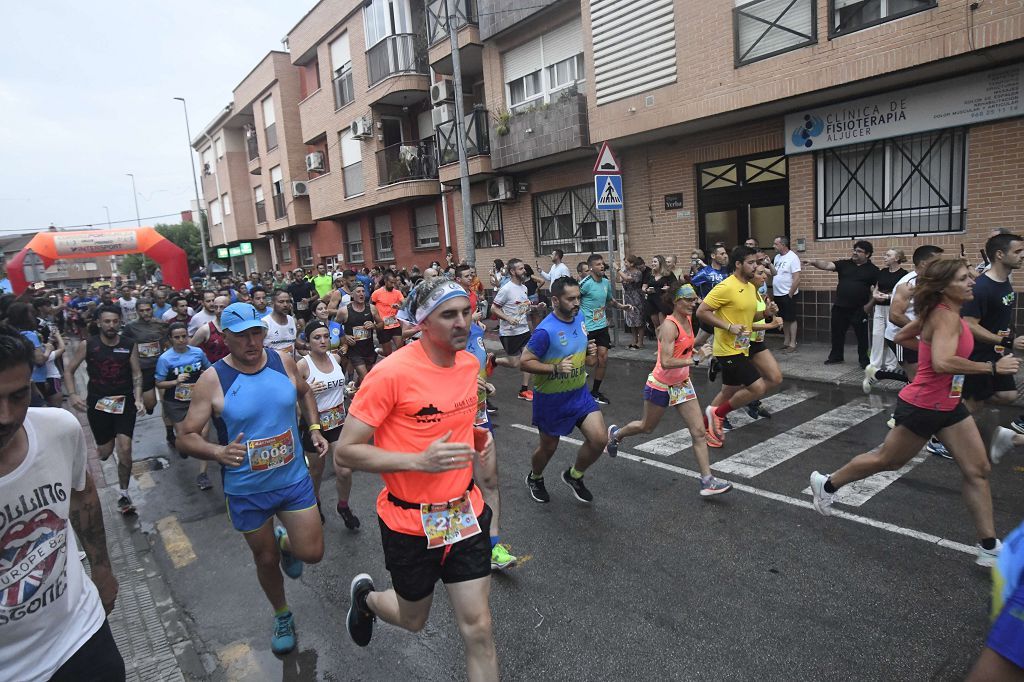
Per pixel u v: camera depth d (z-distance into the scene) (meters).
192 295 15.27
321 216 24.52
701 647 3.36
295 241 29.41
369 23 19.55
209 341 8.25
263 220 31.30
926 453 5.79
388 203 20.59
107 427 6.02
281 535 3.89
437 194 19.25
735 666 3.19
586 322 8.38
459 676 3.34
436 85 17.14
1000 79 8.23
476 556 2.71
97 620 2.27
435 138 17.77
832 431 6.58
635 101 11.70
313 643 3.72
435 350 2.76
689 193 12.23
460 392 2.79
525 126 14.15
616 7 11.75
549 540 4.70
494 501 4.30
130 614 4.21
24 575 2.03
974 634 3.29
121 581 4.70
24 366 1.88
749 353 6.14
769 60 9.71
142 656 3.71
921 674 3.03
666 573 4.11
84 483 2.39
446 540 2.65
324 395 5.31
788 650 3.28
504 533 4.88
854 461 4.27
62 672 2.12
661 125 11.37
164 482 6.93
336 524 5.40
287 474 3.57
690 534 4.62
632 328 12.82
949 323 3.71
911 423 3.92
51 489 2.11
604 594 3.93
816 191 10.44
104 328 5.89
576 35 13.68
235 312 3.45
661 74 11.23
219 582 4.59
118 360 5.98
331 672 3.45
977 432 3.83
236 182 34.12
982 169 8.61
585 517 5.05
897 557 4.07
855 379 8.31
